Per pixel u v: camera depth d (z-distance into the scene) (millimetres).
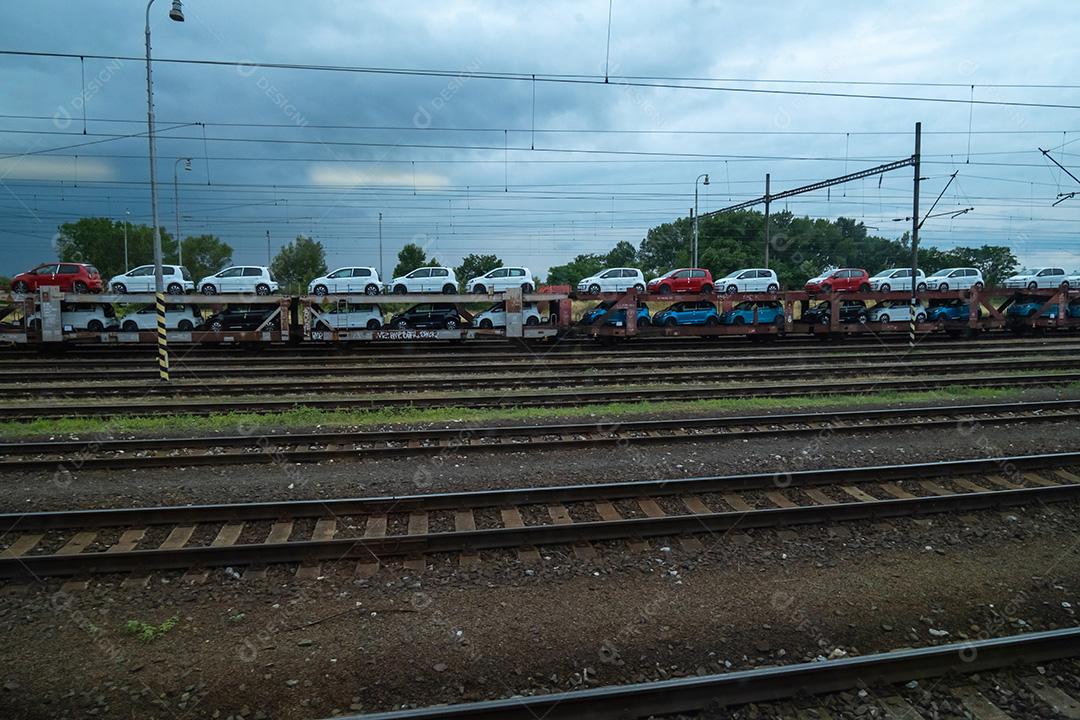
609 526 6664
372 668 4590
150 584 5828
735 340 28547
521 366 18922
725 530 6895
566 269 63219
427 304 26312
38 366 19031
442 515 7328
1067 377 16484
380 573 6000
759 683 4273
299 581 5867
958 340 28641
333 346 25469
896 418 12180
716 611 5344
